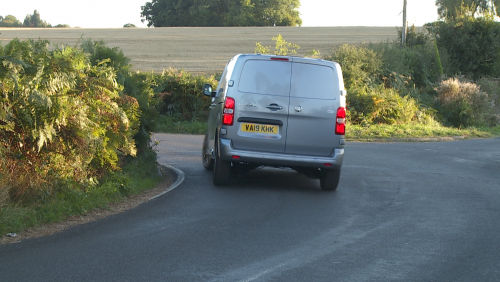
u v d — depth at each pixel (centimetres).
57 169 823
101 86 914
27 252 602
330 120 1013
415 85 3878
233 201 921
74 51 932
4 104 734
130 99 1017
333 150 1018
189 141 2008
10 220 688
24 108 751
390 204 943
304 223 777
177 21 10531
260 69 1012
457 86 3238
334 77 1025
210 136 1189
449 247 669
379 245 669
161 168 1273
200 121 2745
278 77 1012
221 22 10269
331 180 1045
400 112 2845
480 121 3131
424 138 2433
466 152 1894
